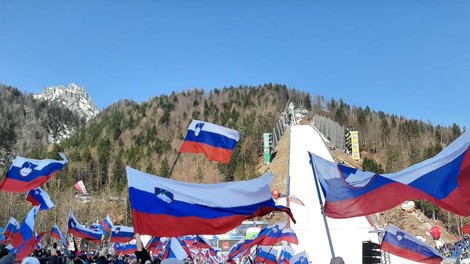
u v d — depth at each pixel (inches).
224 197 472.7
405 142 6594.5
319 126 6948.8
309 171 4138.8
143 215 429.1
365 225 2561.5
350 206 488.7
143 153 6117.1
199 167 5546.3
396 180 473.7
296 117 7500.0
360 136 6909.5
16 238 732.0
